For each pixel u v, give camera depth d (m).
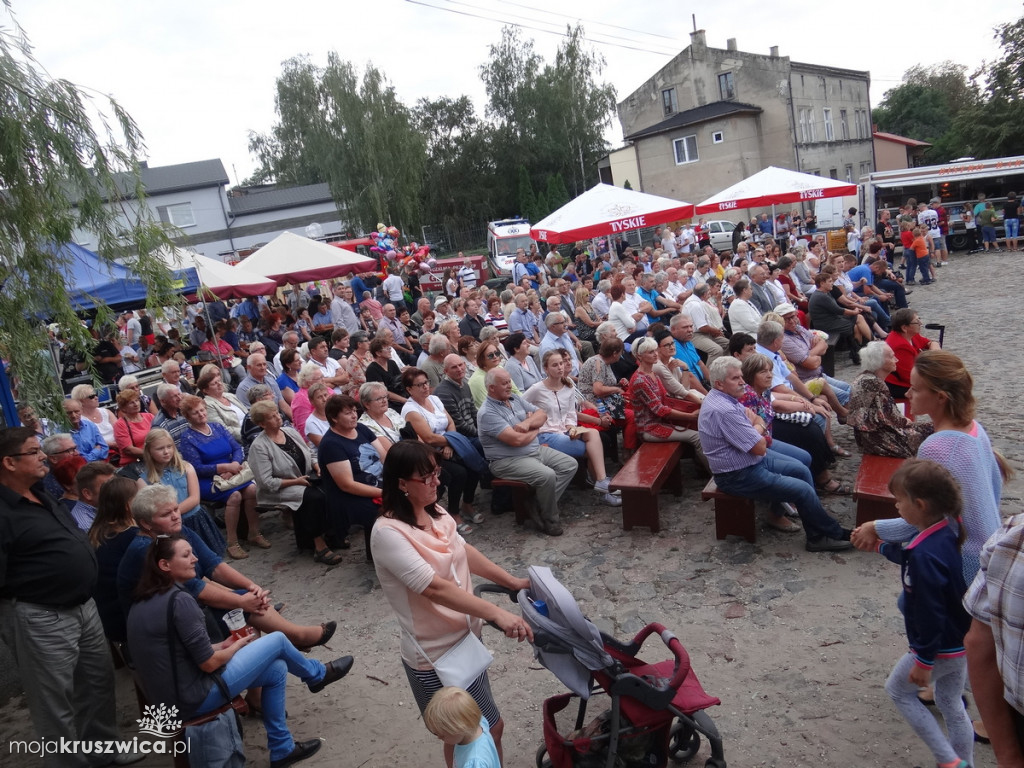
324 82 39.03
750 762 3.44
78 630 3.77
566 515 6.66
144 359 14.71
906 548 2.91
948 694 2.98
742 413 5.31
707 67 39.06
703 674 4.16
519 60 48.50
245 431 6.76
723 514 5.69
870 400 5.67
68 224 5.18
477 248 50.59
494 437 6.30
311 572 6.14
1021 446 6.85
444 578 3.01
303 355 10.61
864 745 3.46
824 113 41.12
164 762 3.97
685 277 14.80
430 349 8.69
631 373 8.97
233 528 6.59
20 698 4.81
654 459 6.38
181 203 41.72
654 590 5.14
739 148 37.22
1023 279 16.70
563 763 3.21
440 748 3.84
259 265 13.59
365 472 5.89
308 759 3.83
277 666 3.72
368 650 4.87
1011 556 1.87
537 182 49.94
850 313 11.05
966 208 24.12
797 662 4.15
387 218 40.16
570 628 3.06
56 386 5.25
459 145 52.00
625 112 42.78
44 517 3.71
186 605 3.33
